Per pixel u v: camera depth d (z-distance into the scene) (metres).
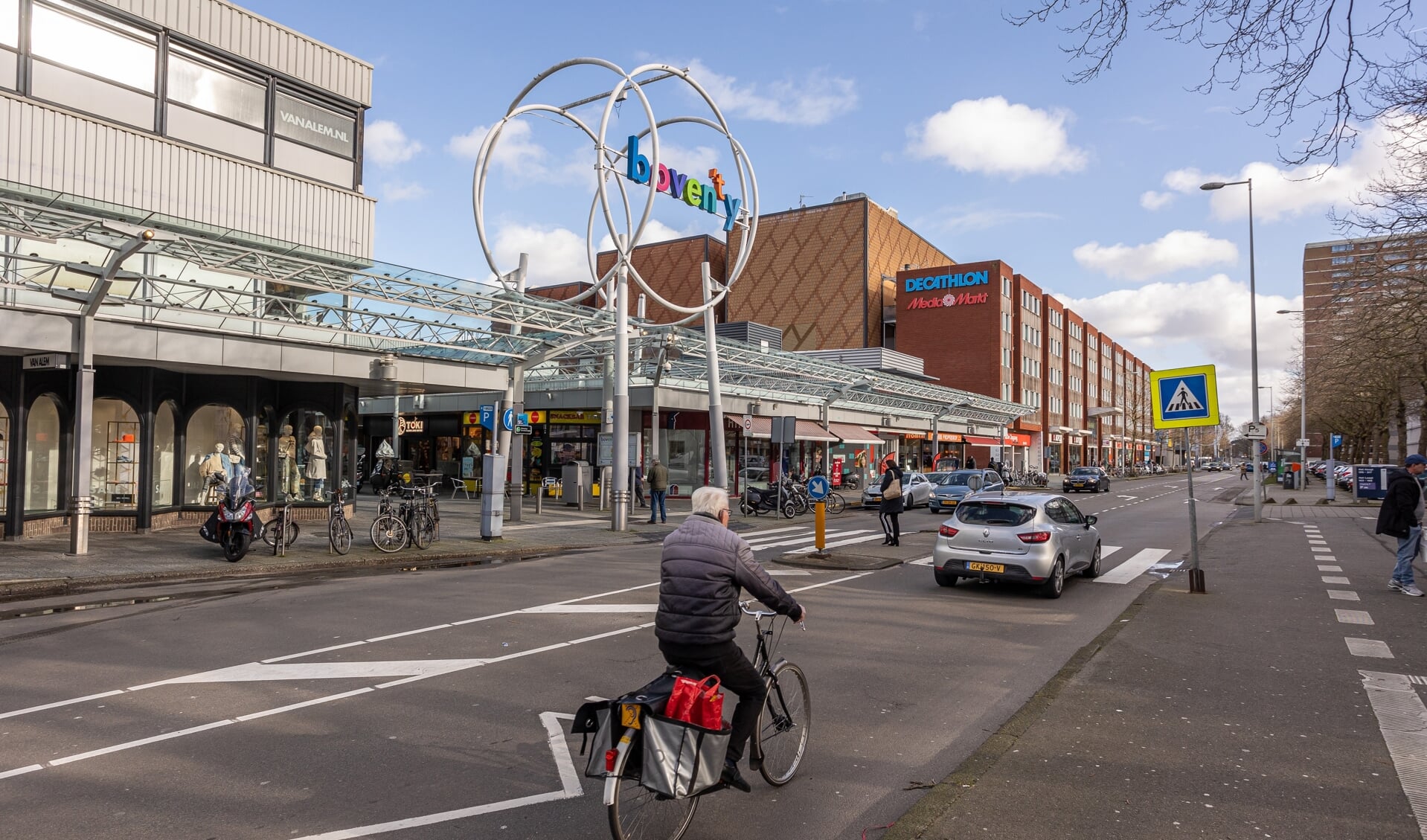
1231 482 60.97
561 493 29.08
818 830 3.91
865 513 25.61
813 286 58.12
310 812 4.04
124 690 6.07
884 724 5.43
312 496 19.75
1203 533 18.91
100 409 15.78
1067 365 74.94
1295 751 4.76
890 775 4.59
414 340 17.48
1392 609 9.21
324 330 16.47
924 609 9.51
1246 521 22.58
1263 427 24.11
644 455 29.42
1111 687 6.07
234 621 8.55
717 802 4.21
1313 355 28.00
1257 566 12.90
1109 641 7.59
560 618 8.78
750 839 3.80
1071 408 76.06
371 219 20.19
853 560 13.30
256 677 6.43
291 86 18.72
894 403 38.62
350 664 6.82
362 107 20.20
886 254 59.41
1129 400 103.19
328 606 9.46
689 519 4.07
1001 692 6.16
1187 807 3.98
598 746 3.47
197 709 5.64
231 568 12.22
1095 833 3.69
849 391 33.75
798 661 7.03
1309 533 18.36
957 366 57.19
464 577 11.81
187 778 4.45
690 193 21.48
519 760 4.74
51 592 10.43
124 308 13.91
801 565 13.13
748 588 3.89
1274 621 8.54
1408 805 4.04
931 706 5.81
